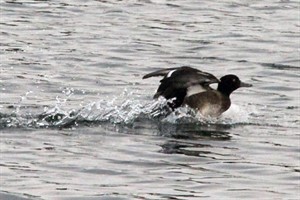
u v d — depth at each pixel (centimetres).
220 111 1819
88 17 2697
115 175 1444
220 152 1587
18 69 2152
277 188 1410
